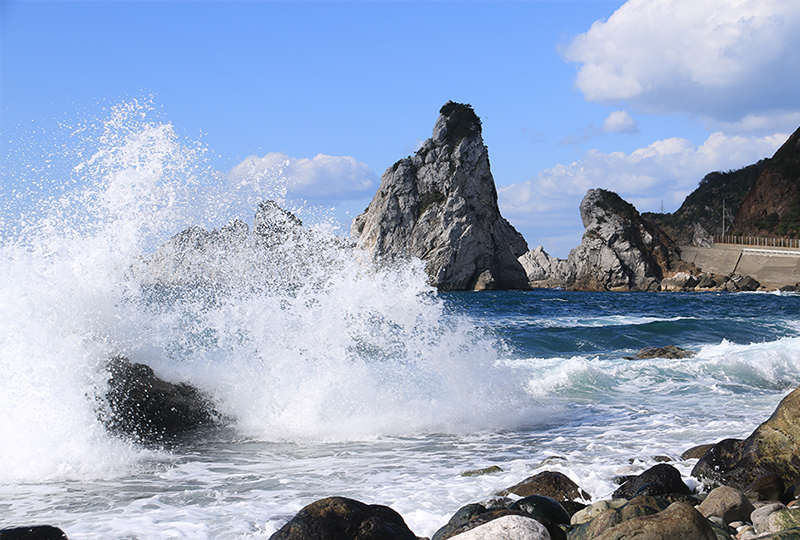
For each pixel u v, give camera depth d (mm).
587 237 81562
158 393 7191
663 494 4363
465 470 5664
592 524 3586
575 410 8484
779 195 114500
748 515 3947
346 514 3271
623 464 5633
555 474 4844
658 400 9039
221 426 7410
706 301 41594
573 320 22688
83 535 3965
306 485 5246
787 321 20031
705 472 4930
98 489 5117
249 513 4441
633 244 78688
